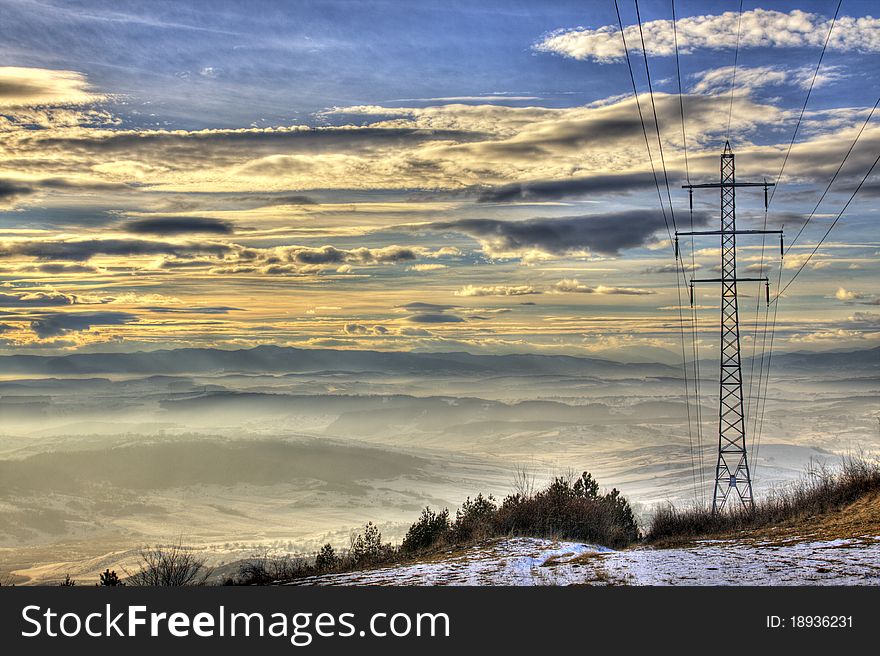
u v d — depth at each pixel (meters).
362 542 23.94
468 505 25.89
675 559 16.12
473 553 19.62
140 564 20.56
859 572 13.40
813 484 26.28
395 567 18.91
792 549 16.38
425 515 24.81
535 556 18.05
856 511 20.81
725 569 14.49
